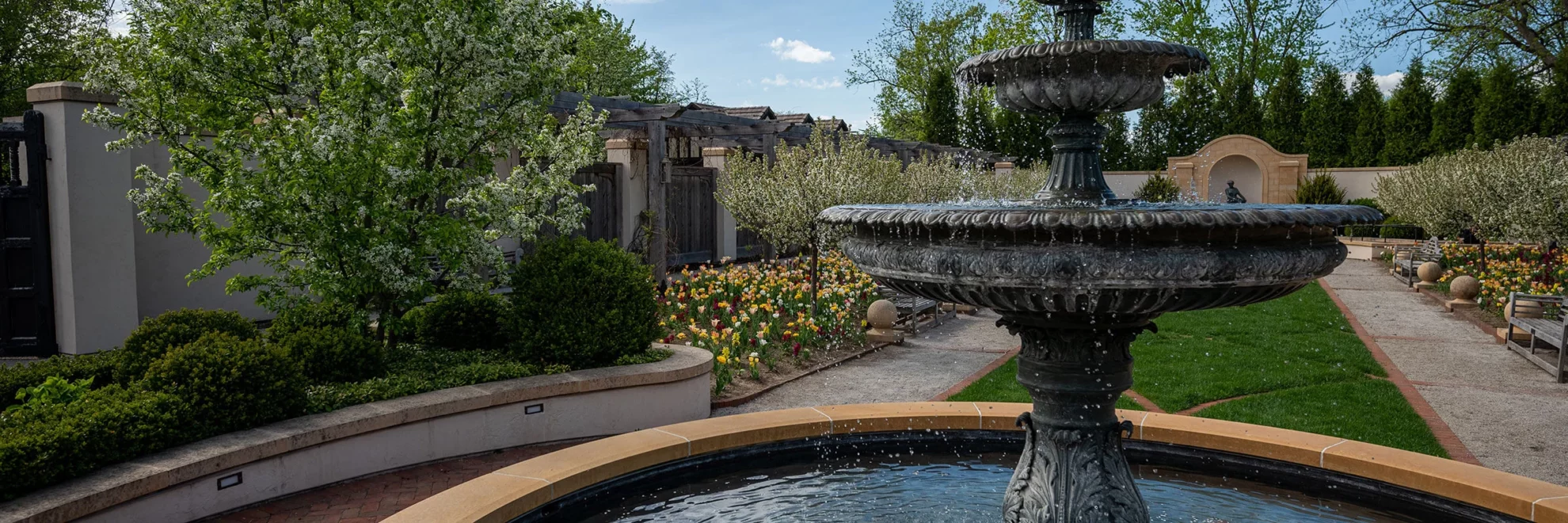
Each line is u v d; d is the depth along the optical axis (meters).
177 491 4.50
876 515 4.60
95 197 8.39
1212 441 5.34
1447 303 13.54
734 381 8.32
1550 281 14.82
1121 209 3.14
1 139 8.19
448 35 6.34
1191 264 3.04
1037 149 30.78
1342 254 3.42
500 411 6.09
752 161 15.06
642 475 4.99
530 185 7.04
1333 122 30.77
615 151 16.80
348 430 5.32
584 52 15.74
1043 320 3.72
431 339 7.47
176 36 6.39
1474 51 26.45
